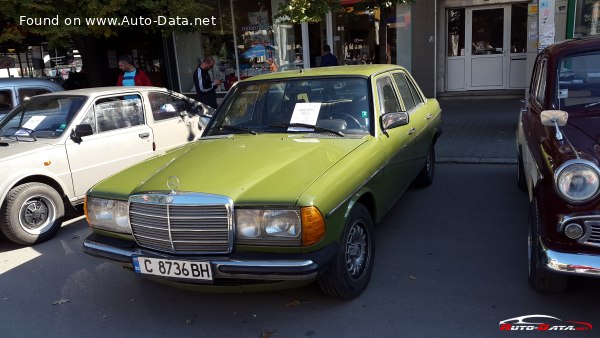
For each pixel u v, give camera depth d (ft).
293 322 11.80
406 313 11.82
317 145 13.30
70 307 13.37
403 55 45.14
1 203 17.30
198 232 10.93
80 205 22.72
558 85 13.80
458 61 45.37
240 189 11.00
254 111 15.72
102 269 15.76
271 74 16.85
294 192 10.71
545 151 11.56
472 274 13.58
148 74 52.75
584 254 10.16
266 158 12.47
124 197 11.90
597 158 10.27
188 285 11.41
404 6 43.80
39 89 25.84
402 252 15.30
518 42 43.42
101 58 48.14
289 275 10.30
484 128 32.32
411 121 17.65
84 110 20.10
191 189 11.08
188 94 52.80
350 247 12.37
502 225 17.01
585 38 14.98
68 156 19.16
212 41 50.88
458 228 16.98
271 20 48.44
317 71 16.30
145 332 11.92
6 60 47.03
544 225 10.71
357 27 45.78
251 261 10.50
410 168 17.49
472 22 44.21
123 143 21.16
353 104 14.83
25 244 18.10
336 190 11.27
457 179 22.88
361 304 12.35
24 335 12.07
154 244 11.57
